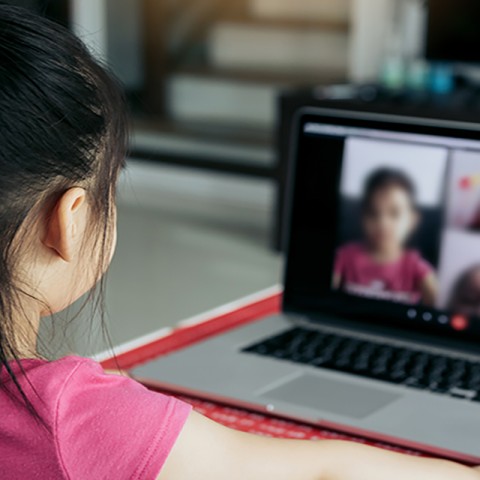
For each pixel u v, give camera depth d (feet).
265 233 18.44
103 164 2.80
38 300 2.78
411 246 5.22
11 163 2.53
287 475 2.98
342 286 5.42
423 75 16.69
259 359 4.99
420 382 4.73
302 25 20.13
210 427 2.87
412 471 3.21
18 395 2.66
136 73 22.09
